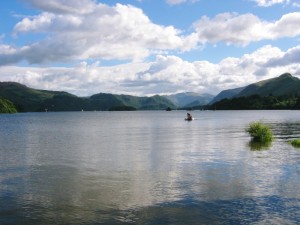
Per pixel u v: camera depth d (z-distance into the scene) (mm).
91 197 21234
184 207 19109
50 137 65625
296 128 83312
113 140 57969
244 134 67625
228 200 20312
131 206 19359
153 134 71500
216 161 33938
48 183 25016
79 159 36062
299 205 19250
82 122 148000
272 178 25891
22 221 17172
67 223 16828
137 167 31047
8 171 29562
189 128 91750
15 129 94562
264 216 17531
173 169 29906
